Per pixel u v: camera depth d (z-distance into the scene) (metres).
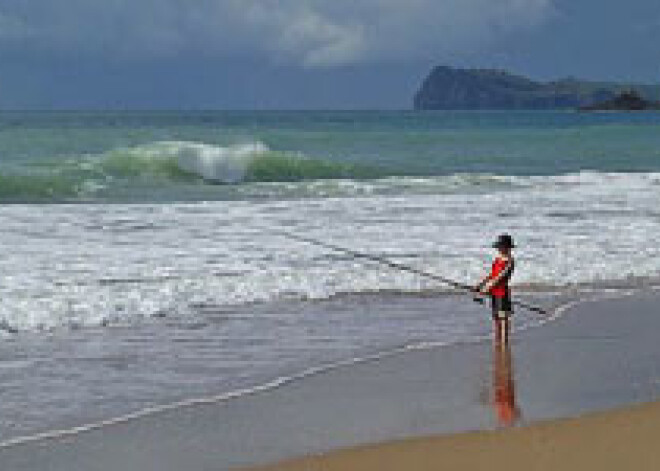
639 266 20.61
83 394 10.97
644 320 15.64
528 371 12.16
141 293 16.80
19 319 14.84
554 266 20.25
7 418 9.98
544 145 72.62
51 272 18.41
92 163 42.16
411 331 14.70
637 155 63.97
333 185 38.66
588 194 34.12
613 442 8.35
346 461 8.02
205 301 16.55
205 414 10.16
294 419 9.94
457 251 21.66
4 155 52.56
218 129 89.00
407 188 37.66
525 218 27.23
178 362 12.55
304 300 17.03
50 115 166.50
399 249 21.81
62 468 8.42
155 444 9.10
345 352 13.23
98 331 14.41
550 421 9.13
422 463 7.95
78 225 24.64
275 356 12.95
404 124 122.25
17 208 27.81
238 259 20.22
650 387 11.32
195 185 40.12
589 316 15.98
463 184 38.94
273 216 27.00
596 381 11.62
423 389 11.24
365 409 10.32
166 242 22.23
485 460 7.98
